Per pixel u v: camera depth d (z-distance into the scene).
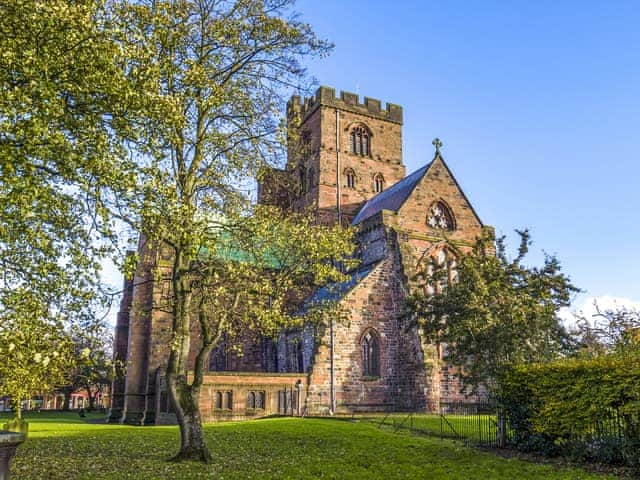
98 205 13.85
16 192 13.03
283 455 21.80
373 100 74.69
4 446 8.52
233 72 23.95
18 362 14.25
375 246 52.66
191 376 43.38
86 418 64.62
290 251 23.81
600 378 19.53
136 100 14.38
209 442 26.12
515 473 17.77
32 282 14.86
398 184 62.00
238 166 24.03
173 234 18.67
